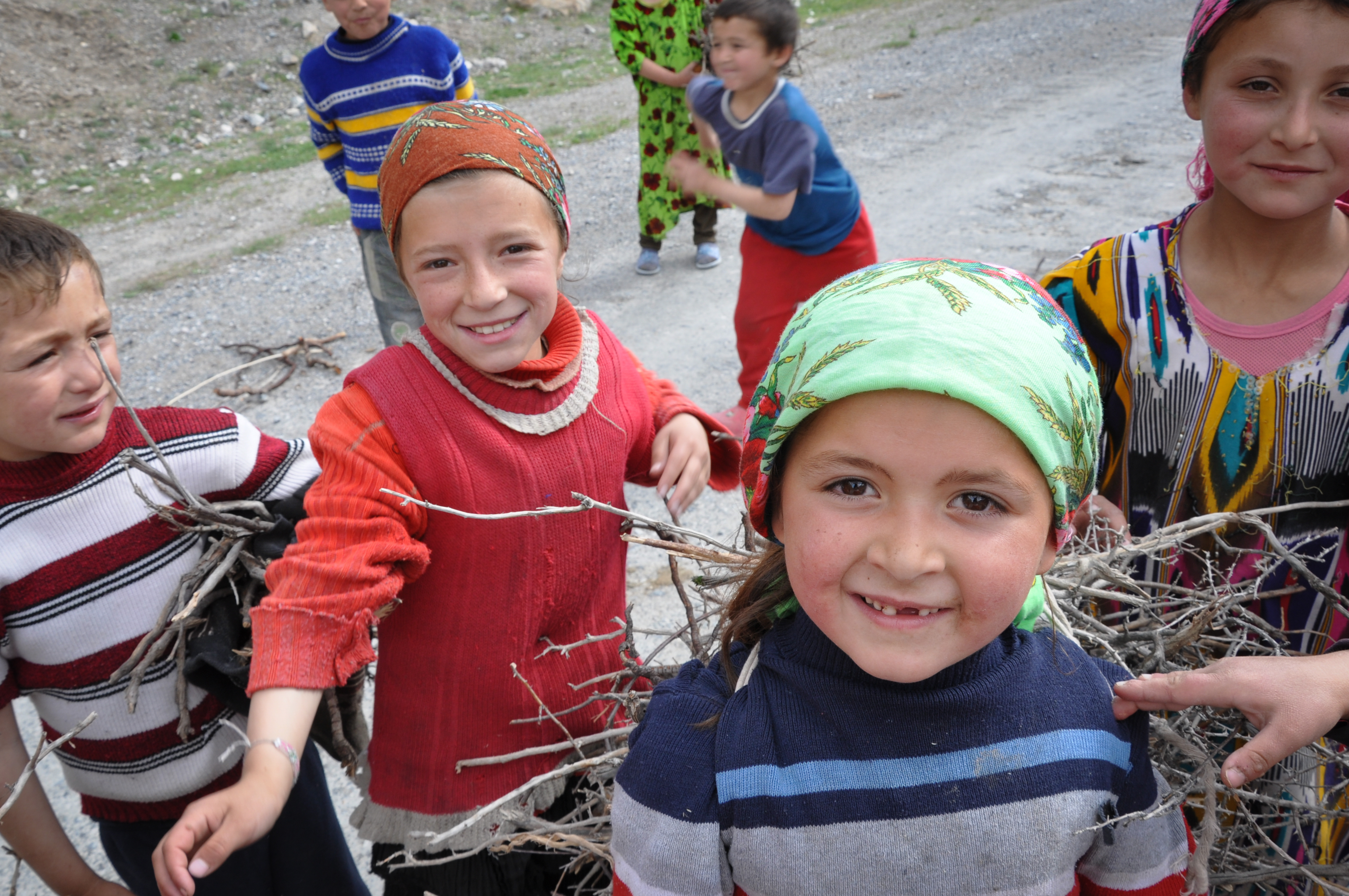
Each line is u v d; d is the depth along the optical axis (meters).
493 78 10.00
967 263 1.05
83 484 1.55
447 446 1.49
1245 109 1.36
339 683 1.36
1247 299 1.52
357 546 1.41
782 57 3.31
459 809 1.59
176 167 8.14
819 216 3.50
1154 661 1.39
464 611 1.55
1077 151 6.91
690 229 6.39
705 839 1.08
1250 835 1.43
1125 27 10.48
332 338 5.10
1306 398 1.52
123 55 9.38
